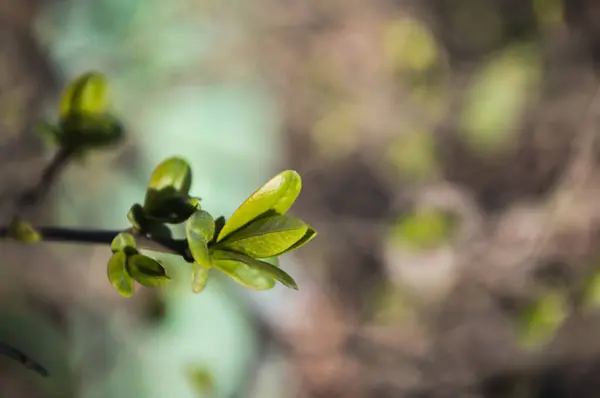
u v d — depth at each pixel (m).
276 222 0.23
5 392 0.65
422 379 0.80
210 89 0.84
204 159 0.80
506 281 0.79
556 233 0.78
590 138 0.81
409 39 0.96
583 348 0.72
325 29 0.97
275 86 0.93
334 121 0.95
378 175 0.93
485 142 0.90
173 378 0.69
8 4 0.74
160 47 0.82
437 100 0.94
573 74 0.87
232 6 0.90
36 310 0.69
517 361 0.77
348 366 0.80
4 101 0.71
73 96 0.31
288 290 0.82
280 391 0.76
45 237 0.27
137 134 0.77
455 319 0.81
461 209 0.84
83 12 0.79
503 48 0.93
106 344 0.69
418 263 0.83
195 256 0.23
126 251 0.24
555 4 0.88
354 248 0.88
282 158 0.91
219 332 0.73
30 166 0.70
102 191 0.73
